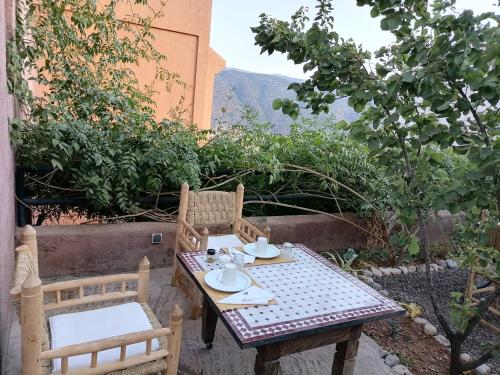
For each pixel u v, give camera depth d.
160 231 3.38
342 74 2.21
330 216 4.25
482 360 2.14
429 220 4.04
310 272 2.15
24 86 2.64
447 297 3.45
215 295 1.77
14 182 2.86
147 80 5.35
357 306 1.81
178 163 3.29
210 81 6.32
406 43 1.93
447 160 2.77
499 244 2.74
